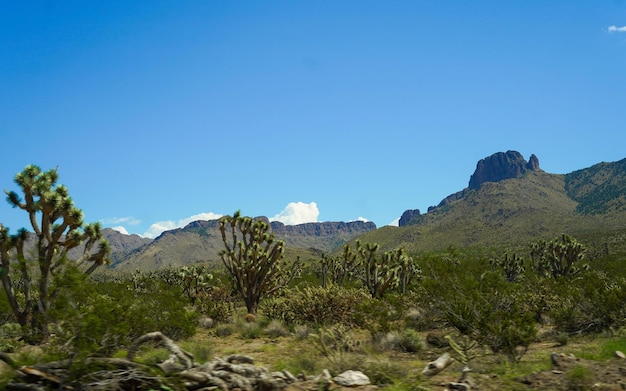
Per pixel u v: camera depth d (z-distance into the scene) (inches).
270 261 967.6
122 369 243.0
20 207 550.0
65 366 236.7
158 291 589.6
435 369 332.8
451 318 516.7
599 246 3090.6
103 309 286.5
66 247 577.6
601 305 578.9
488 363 383.9
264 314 829.8
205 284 1380.4
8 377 228.1
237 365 283.1
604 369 305.7
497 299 516.7
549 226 7214.6
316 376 315.3
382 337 558.3
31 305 551.8
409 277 1104.8
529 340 397.7
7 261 534.0
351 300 705.6
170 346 278.4
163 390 234.5
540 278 827.4
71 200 569.0
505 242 6422.2
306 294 751.1
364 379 298.8
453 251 628.1
